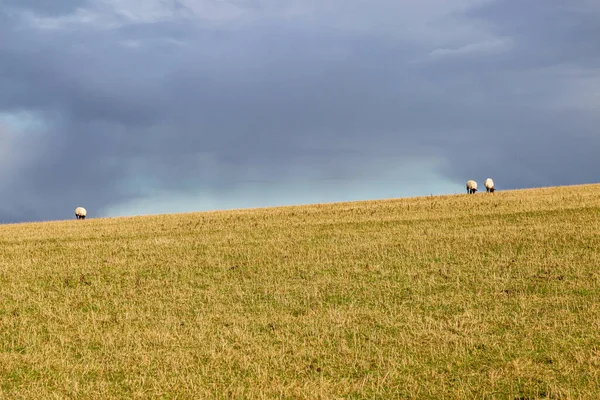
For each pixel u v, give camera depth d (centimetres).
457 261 1958
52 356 1198
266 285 1769
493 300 1480
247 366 1088
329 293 1642
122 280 1950
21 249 2706
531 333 1197
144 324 1421
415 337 1216
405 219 3086
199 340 1260
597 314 1297
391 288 1661
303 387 984
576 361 1034
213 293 1709
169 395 980
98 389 1020
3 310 1603
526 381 959
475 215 3103
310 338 1250
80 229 3584
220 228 3189
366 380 1003
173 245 2608
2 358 1180
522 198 3812
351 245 2347
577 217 2755
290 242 2519
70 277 2005
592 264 1784
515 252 2047
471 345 1148
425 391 946
